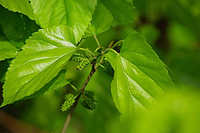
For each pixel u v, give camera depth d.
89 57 0.61
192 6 0.77
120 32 0.82
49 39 0.59
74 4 0.61
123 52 0.59
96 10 0.65
